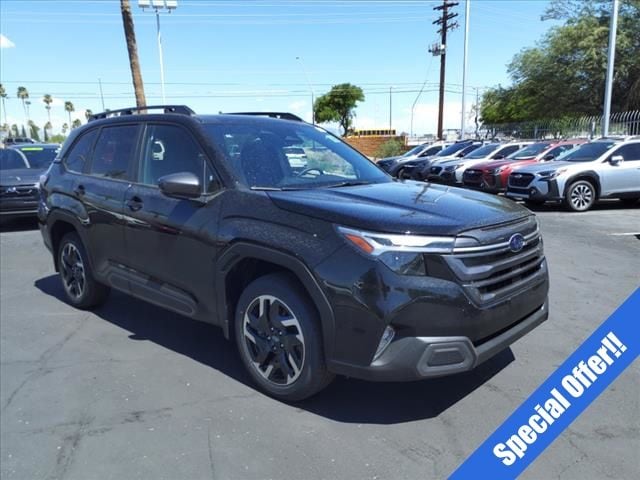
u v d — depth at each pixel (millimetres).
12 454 2875
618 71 27891
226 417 3188
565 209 11820
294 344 3148
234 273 3459
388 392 3447
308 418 3158
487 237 2896
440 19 34906
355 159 4391
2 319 5039
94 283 4977
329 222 2939
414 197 3346
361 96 57562
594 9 30391
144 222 3996
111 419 3199
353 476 2629
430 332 2744
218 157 3609
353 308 2787
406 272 2727
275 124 4293
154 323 4848
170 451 2865
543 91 31688
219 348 4246
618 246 7770
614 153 11805
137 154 4281
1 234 9906
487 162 15469
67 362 4035
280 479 2619
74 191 4832
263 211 3232
